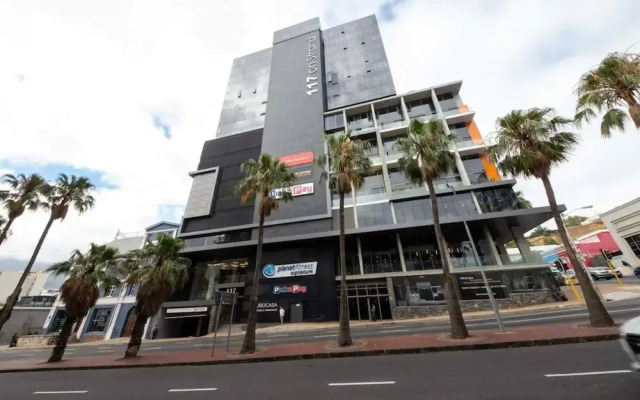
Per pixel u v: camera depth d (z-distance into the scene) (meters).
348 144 17.09
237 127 47.34
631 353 5.01
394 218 30.05
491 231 30.16
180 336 31.61
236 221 36.31
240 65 56.72
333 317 27.66
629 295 20.34
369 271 29.59
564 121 14.09
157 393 8.43
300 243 31.88
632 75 10.98
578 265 12.33
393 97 37.47
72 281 18.31
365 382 7.52
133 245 38.47
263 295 30.31
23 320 38.34
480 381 6.58
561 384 5.81
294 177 19.22
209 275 34.88
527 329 12.52
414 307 26.22
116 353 20.17
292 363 11.17
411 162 16.33
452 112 35.16
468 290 26.11
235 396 7.40
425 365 8.70
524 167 14.29
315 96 42.91
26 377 13.15
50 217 23.31
